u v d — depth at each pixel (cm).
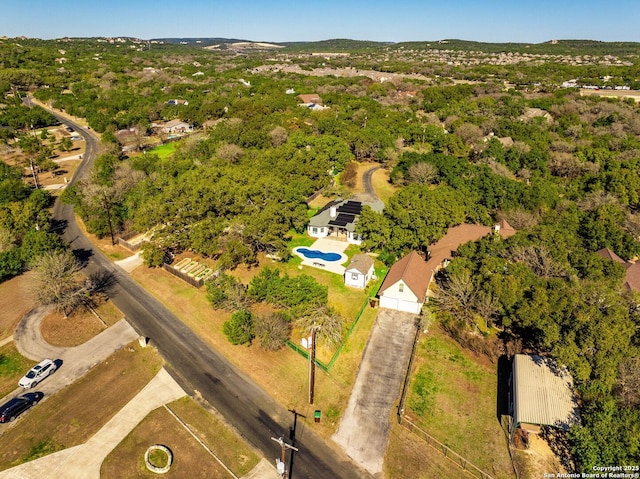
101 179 7831
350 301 5038
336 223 6638
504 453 3192
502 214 6625
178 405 3566
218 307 4784
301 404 3609
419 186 6825
